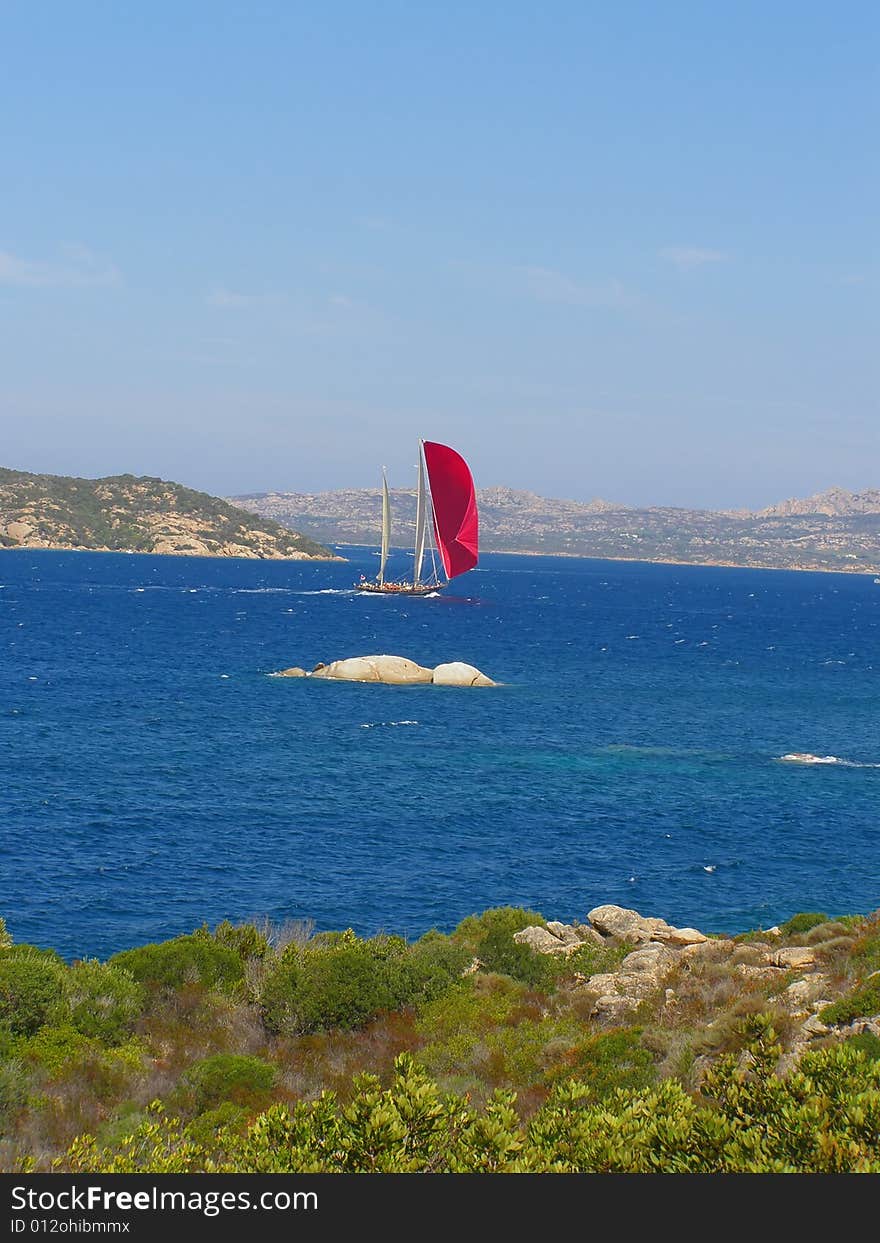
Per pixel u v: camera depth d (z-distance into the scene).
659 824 55.53
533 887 45.41
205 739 72.94
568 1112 13.77
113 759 65.56
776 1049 16.08
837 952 27.44
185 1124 19.02
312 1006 24.47
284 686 98.69
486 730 80.31
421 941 32.00
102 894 42.28
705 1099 16.80
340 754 69.94
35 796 55.97
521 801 59.41
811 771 69.19
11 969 23.81
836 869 48.59
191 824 52.47
